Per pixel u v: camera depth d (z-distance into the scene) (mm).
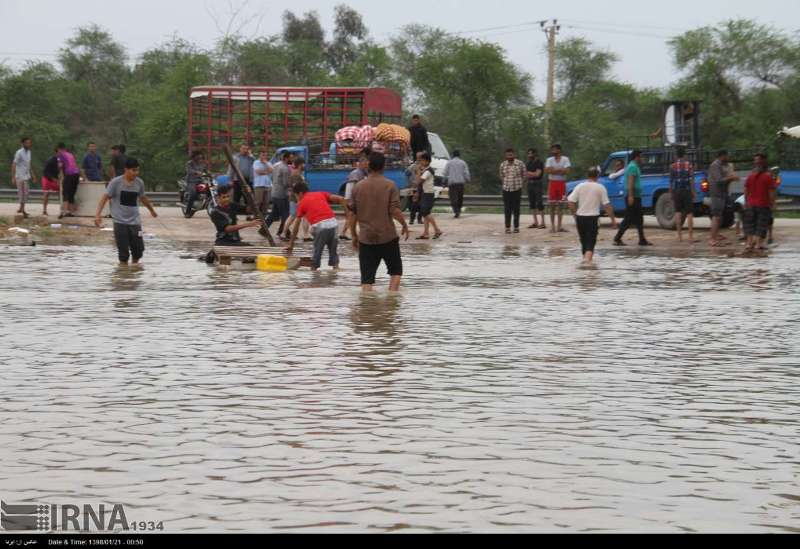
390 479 8039
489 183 104000
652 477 8148
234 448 8906
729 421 10078
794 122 106375
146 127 102062
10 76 114375
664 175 42125
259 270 27062
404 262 30469
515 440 9242
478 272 27219
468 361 13312
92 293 21281
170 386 11531
